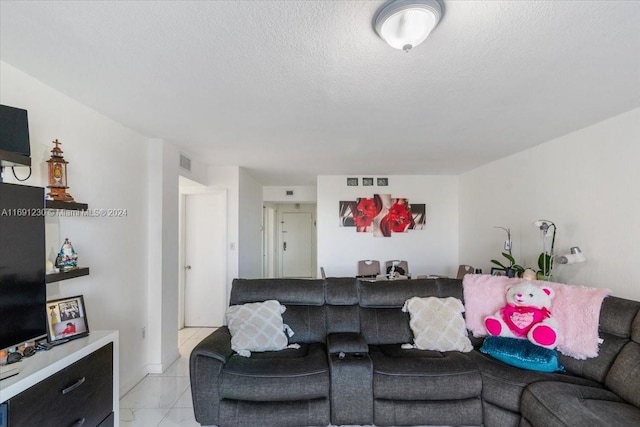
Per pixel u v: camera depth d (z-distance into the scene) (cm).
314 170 496
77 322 171
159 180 308
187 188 447
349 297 278
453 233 536
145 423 221
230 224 458
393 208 534
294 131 290
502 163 406
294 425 204
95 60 164
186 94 206
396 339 260
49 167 184
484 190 452
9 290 134
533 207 347
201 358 209
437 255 534
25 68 172
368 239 534
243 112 240
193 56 160
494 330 236
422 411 206
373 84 192
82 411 152
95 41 146
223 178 459
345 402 208
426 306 263
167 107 229
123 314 264
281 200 678
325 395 210
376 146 346
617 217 248
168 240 321
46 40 145
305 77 183
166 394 261
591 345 200
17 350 144
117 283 257
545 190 328
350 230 533
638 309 192
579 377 199
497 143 333
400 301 276
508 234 391
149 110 234
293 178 573
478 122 265
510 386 196
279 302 273
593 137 271
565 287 231
